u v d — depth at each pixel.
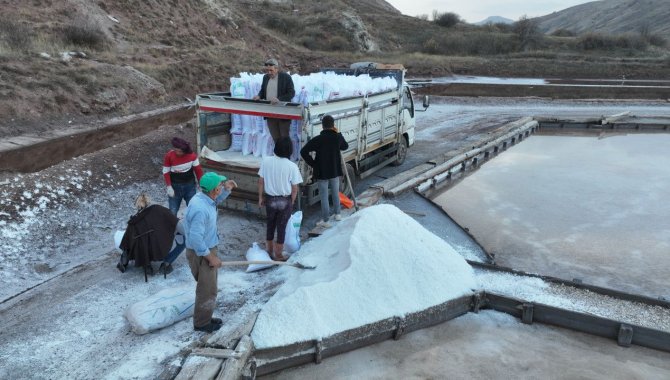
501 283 6.62
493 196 11.70
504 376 5.12
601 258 8.45
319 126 8.41
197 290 5.25
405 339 5.79
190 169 7.70
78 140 13.78
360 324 5.52
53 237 7.93
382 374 5.16
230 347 4.89
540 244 8.98
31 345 5.20
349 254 6.11
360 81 10.12
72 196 9.40
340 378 5.10
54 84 16.16
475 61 41.94
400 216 6.83
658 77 39.28
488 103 25.75
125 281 6.63
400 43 53.56
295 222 7.39
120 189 10.28
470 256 7.96
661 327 5.62
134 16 28.14
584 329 5.88
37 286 6.48
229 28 34.19
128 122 16.67
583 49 51.66
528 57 46.03
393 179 11.36
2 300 6.11
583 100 26.62
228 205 8.91
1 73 15.52
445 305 6.05
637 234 9.49
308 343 5.24
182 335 5.41
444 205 11.01
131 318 5.45
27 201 8.75
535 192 12.02
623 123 20.39
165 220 6.59
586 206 11.03
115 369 4.80
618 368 5.27
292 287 5.93
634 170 14.09
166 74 21.84
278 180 6.75
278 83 8.64
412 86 31.66
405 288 5.99
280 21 46.34
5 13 21.59
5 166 10.84
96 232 8.36
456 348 5.62
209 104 8.73
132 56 22.73
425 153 14.77
